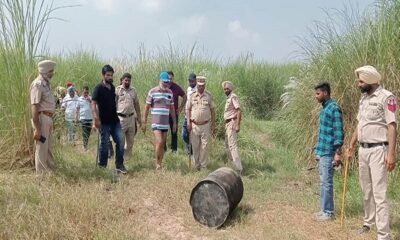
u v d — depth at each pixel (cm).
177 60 1327
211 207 621
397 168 774
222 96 1169
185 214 656
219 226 617
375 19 873
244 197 738
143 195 716
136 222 613
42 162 729
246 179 855
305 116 1001
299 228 609
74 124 1041
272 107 1767
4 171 751
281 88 1800
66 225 554
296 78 1110
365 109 548
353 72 860
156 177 796
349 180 806
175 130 980
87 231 557
